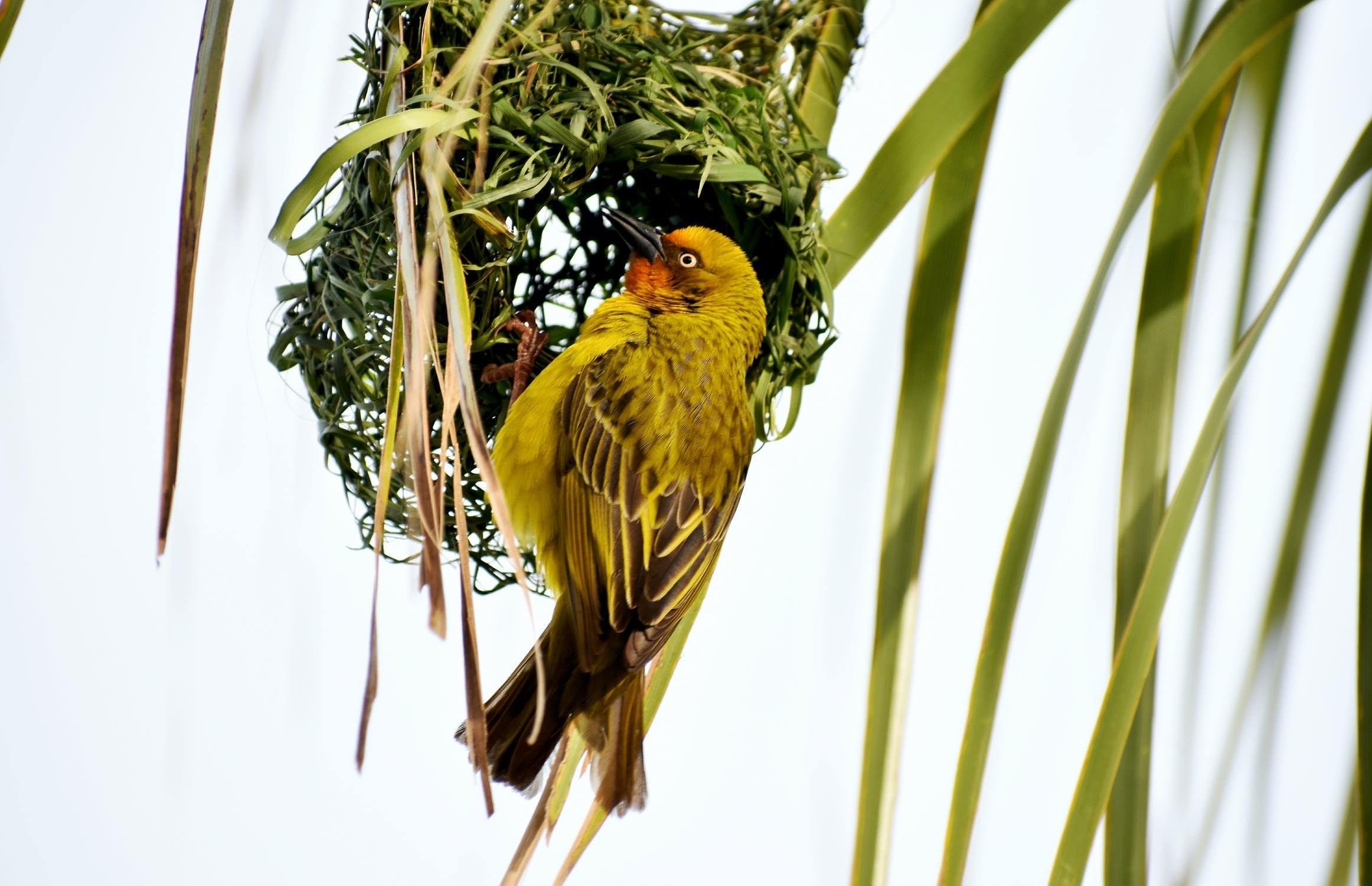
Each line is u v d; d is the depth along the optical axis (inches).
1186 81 139.9
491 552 203.0
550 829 143.2
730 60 213.6
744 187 201.0
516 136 184.4
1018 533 125.6
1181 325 145.6
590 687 179.6
